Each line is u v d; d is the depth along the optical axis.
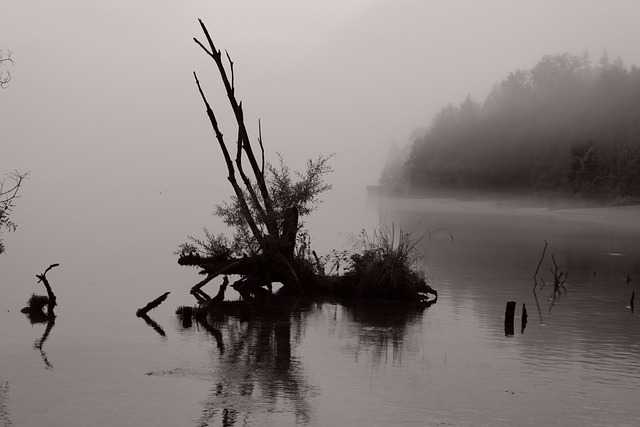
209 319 21.45
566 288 28.62
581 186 123.12
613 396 13.70
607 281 30.89
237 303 24.69
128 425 11.88
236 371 15.21
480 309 23.52
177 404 12.95
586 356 16.77
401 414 12.57
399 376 14.97
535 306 24.09
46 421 12.01
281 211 27.34
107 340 18.17
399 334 19.30
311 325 20.55
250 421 12.12
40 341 17.97
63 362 15.84
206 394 13.57
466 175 182.50
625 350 17.42
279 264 26.55
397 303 24.80
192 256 28.20
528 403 13.24
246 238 27.81
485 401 13.33
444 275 32.56
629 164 117.62
